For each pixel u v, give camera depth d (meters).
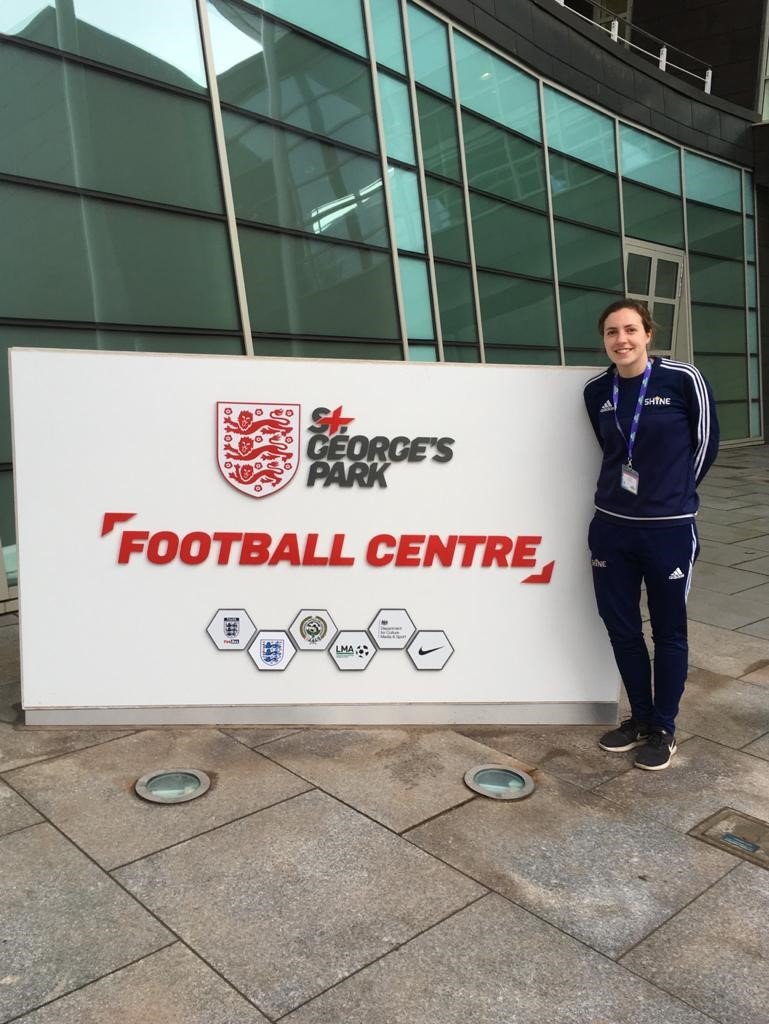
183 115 6.98
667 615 3.31
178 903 2.42
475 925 2.35
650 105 14.39
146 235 6.70
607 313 3.20
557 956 2.24
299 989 2.09
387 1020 2.00
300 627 3.61
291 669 3.64
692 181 15.75
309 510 3.54
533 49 11.61
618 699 3.75
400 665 3.67
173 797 3.01
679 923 2.39
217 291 7.21
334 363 3.45
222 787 3.11
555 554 3.64
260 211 7.61
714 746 3.56
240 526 3.53
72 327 6.21
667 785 3.21
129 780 3.15
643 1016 2.03
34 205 5.98
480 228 10.77
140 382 3.41
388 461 3.53
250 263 7.51
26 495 3.45
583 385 3.53
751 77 17.64
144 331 6.68
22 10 5.92
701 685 4.26
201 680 3.62
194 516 3.51
